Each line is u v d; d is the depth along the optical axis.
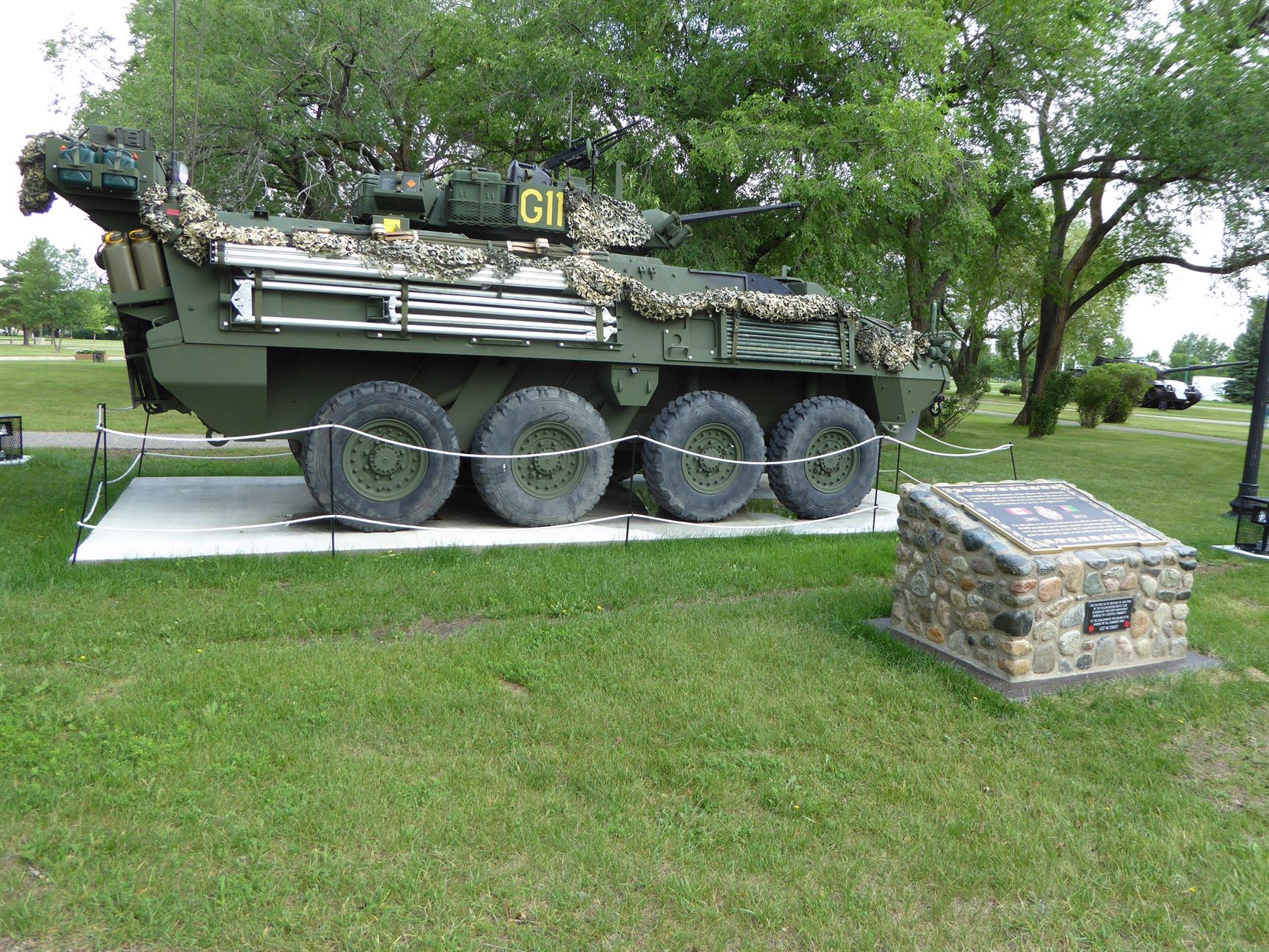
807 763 4.24
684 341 8.94
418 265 7.73
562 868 3.37
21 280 74.62
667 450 9.19
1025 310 43.75
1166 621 5.66
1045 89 19.50
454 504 10.11
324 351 8.22
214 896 3.12
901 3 14.65
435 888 3.20
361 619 5.92
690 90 15.52
